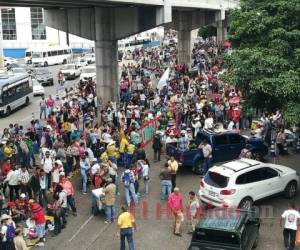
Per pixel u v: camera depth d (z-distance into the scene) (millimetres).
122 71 53188
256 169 18953
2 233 15047
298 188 21516
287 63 19500
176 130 26109
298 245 15352
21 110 41531
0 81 39125
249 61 19703
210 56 68625
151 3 33219
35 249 16438
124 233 15430
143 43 95312
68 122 27625
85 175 21281
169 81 42375
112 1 29938
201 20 60344
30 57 75875
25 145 23656
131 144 24062
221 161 24391
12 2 29797
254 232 15648
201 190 18875
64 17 38531
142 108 34062
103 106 36594
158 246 16484
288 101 19125
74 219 18922
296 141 26828
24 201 18328
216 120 30875
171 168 20500
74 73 59938
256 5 22391
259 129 27062
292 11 20625
